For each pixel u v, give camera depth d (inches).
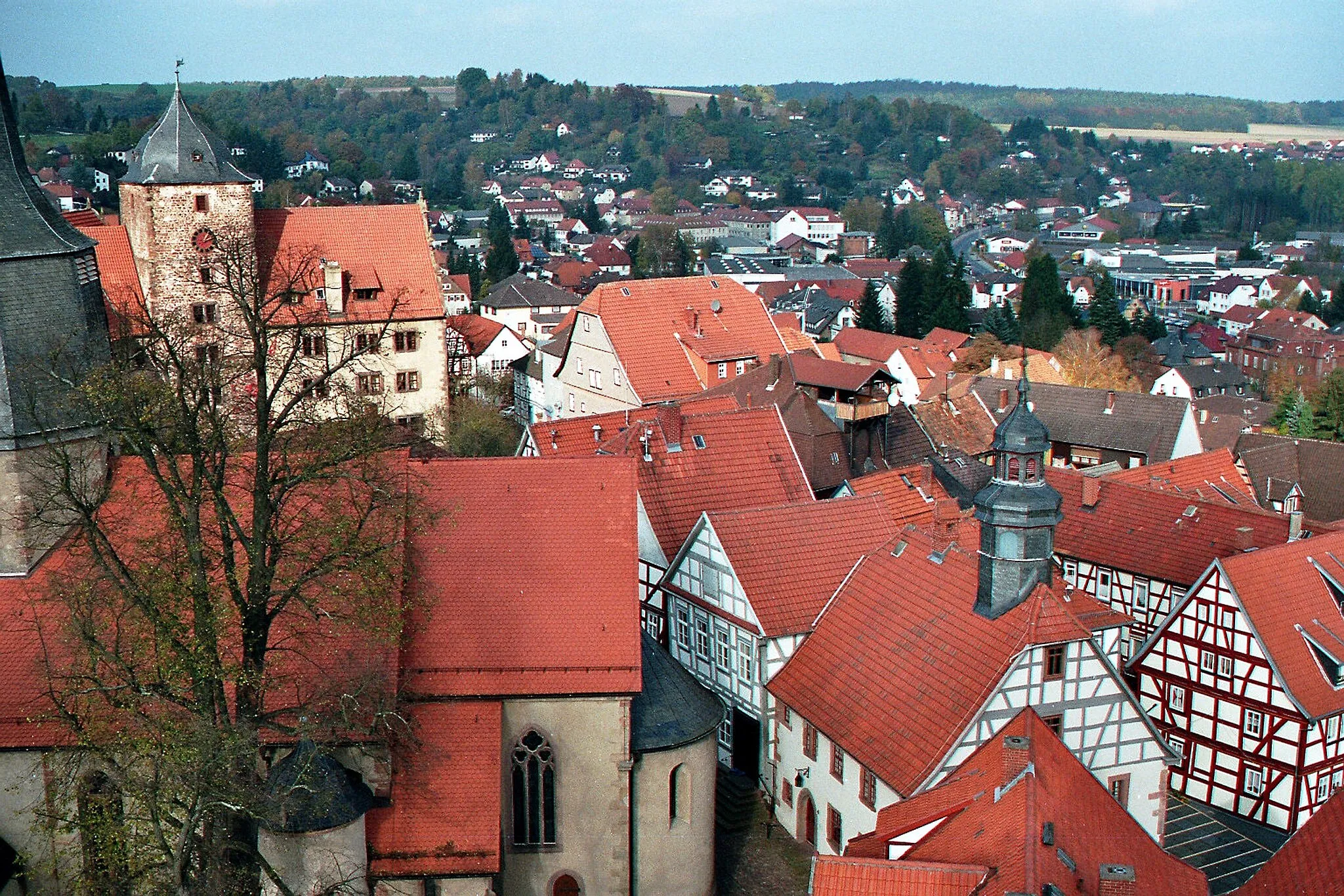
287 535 1595.7
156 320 1907.0
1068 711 1750.7
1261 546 2514.8
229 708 1493.6
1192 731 2252.7
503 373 5502.0
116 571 1440.7
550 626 1652.3
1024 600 1745.8
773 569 2069.4
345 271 3341.5
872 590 1991.9
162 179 3078.2
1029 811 1295.5
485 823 1539.1
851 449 3112.7
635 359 3747.5
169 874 1392.7
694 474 2480.3
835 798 1841.8
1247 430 4690.0
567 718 1628.9
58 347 1529.3
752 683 2046.0
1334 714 2108.8
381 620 1501.0
